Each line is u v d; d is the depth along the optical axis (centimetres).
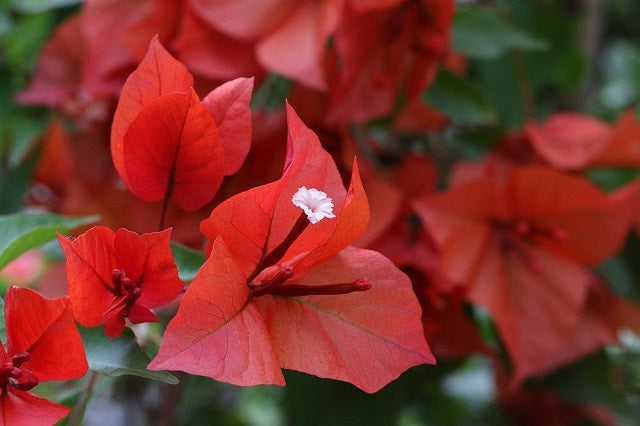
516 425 63
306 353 37
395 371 37
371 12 48
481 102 51
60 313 35
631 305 52
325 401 52
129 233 36
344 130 49
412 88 49
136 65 51
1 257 40
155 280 36
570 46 65
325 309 37
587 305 53
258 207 36
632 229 57
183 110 37
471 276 50
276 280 36
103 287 36
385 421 52
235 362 35
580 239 51
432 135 57
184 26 48
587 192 50
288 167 36
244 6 48
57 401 43
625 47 100
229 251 37
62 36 54
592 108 74
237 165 38
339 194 38
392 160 54
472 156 56
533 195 51
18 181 57
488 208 50
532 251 51
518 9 64
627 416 60
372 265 38
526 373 50
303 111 49
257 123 49
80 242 35
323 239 37
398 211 50
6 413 35
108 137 56
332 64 48
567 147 53
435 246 50
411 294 37
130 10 51
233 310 36
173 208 48
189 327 35
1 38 59
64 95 54
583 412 61
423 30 48
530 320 51
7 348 35
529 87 63
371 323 37
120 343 37
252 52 49
